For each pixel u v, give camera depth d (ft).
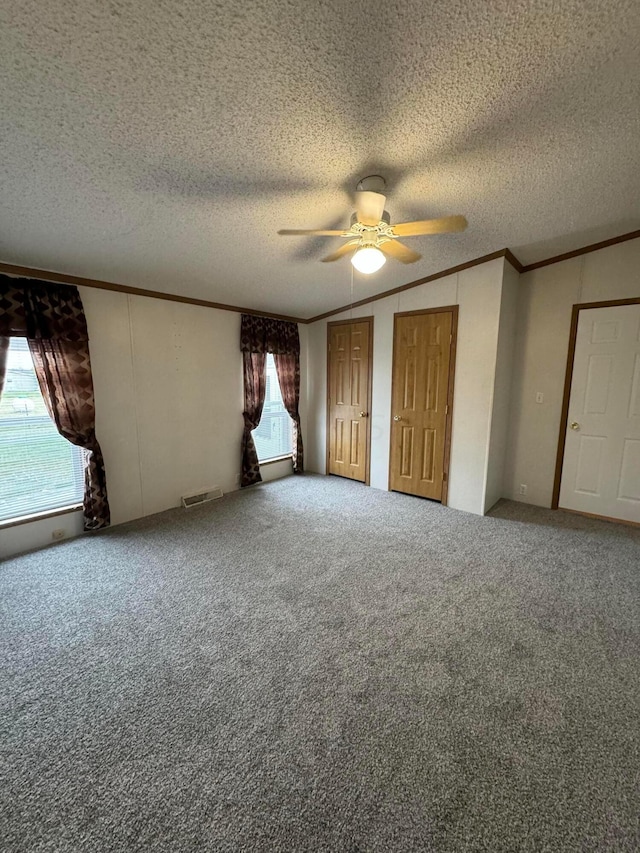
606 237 9.98
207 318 12.76
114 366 10.58
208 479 13.29
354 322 14.51
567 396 11.55
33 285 8.86
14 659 5.76
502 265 10.53
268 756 4.25
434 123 5.33
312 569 8.41
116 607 7.06
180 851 3.40
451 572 8.26
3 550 9.00
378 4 3.70
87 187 6.23
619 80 4.69
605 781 3.98
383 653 5.84
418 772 4.08
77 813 3.70
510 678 5.35
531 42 4.17
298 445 16.34
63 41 3.77
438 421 12.43
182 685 5.26
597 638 6.15
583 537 9.98
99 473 10.19
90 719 4.73
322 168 6.22
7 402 8.93
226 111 4.85
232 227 7.97
